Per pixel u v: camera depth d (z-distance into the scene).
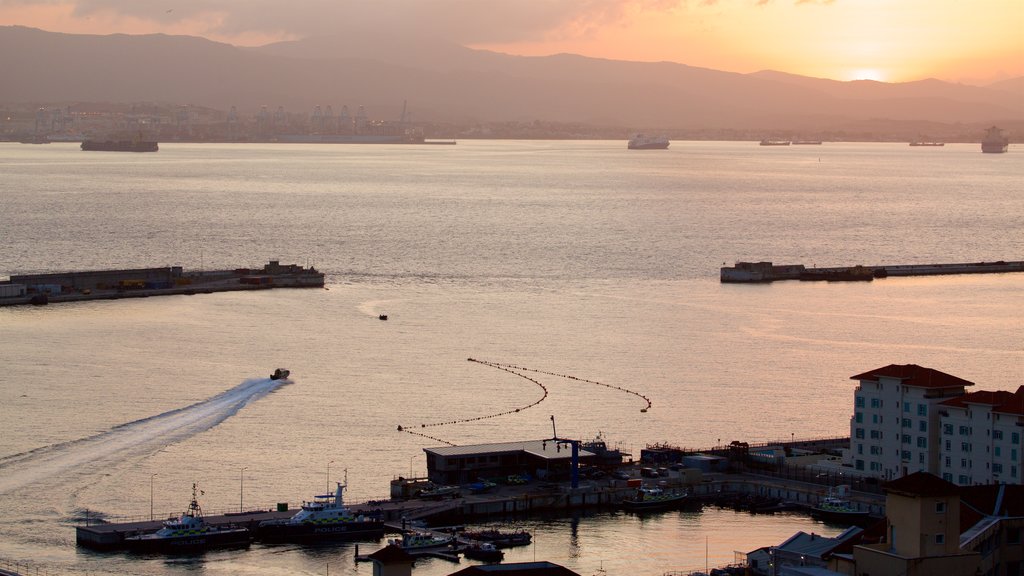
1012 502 164.38
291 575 196.12
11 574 184.12
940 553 142.88
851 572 146.00
